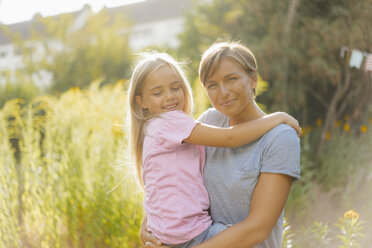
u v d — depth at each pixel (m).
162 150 1.57
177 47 8.23
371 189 4.20
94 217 3.06
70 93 4.81
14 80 8.36
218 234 1.36
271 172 1.36
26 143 3.55
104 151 3.54
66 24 10.36
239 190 1.43
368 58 5.39
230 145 1.45
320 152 5.53
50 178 3.34
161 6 16.06
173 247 1.51
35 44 10.44
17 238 3.28
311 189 4.26
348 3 5.60
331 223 3.65
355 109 5.59
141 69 1.66
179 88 1.67
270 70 6.09
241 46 1.51
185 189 1.51
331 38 5.57
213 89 1.49
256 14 6.29
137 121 1.74
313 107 6.84
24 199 3.35
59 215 3.20
